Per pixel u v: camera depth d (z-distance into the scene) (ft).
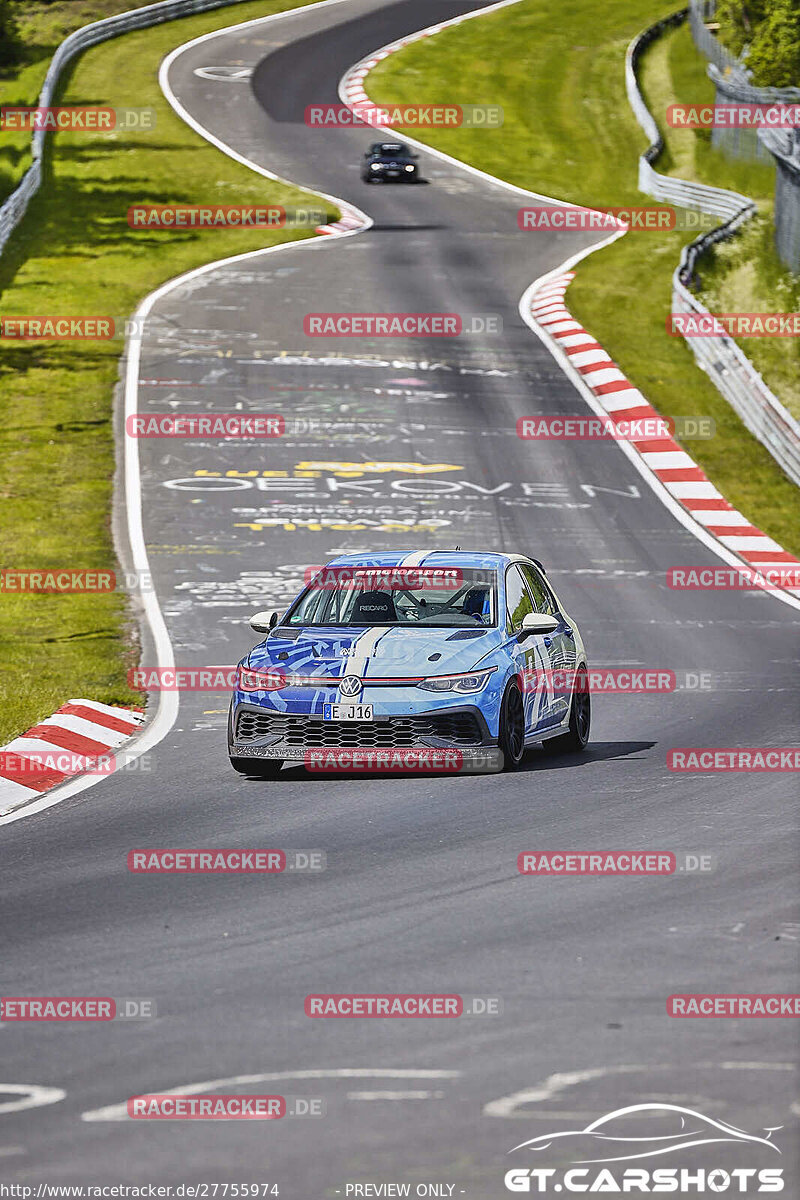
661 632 229.04
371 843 112.06
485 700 137.49
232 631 225.15
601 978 79.10
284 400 382.01
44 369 402.93
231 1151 58.80
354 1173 56.80
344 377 402.93
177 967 82.48
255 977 80.28
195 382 394.52
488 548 282.77
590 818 119.55
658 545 292.40
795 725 162.91
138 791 135.85
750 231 575.38
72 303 469.57
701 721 168.45
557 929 88.58
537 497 320.09
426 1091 64.23
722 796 127.54
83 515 296.71
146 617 233.35
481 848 109.60
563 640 156.66
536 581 161.07
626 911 92.32
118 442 347.36
